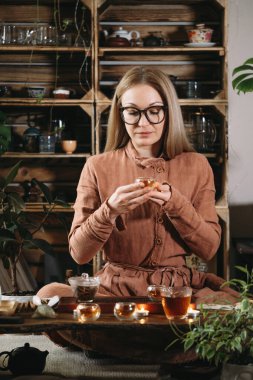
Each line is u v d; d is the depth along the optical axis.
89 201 2.72
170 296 2.07
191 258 4.29
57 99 4.43
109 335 2.51
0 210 4.31
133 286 2.58
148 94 2.59
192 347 2.40
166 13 4.70
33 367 2.30
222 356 1.98
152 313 2.19
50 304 2.20
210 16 4.70
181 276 2.63
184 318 2.10
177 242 2.66
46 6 4.71
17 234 4.49
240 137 4.70
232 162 4.70
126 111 2.61
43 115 4.77
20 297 2.51
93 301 2.34
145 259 2.65
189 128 4.56
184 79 4.73
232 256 4.73
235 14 4.65
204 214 2.69
